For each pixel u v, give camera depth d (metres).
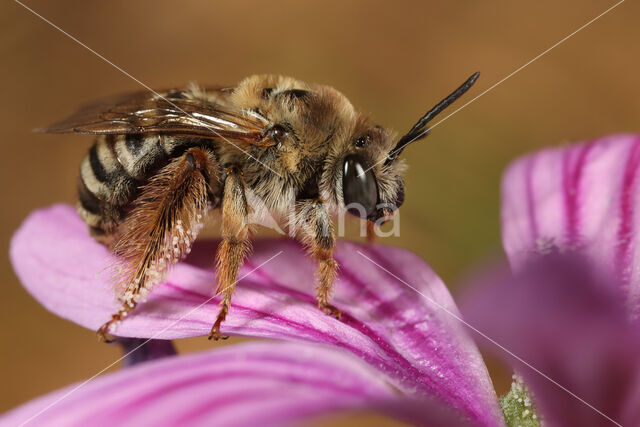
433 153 0.13
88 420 0.06
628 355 0.06
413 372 0.07
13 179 0.15
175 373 0.06
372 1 0.17
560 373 0.06
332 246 0.08
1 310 0.14
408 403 0.06
